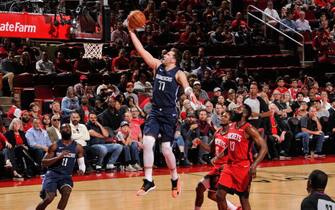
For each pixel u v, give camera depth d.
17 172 14.75
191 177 14.59
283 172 15.32
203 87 19.14
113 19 20.89
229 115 9.63
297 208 10.91
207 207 11.08
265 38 22.94
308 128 18.17
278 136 17.58
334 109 18.91
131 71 18.88
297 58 22.41
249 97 17.19
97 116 16.25
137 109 16.36
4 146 14.68
